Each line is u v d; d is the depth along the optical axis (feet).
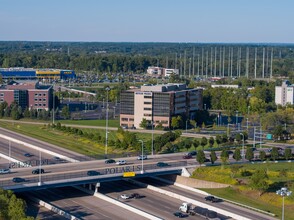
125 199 493.77
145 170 547.49
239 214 442.09
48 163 613.93
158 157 631.15
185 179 544.62
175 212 453.58
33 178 503.61
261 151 641.40
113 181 561.43
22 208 401.29
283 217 427.33
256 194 491.72
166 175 572.51
